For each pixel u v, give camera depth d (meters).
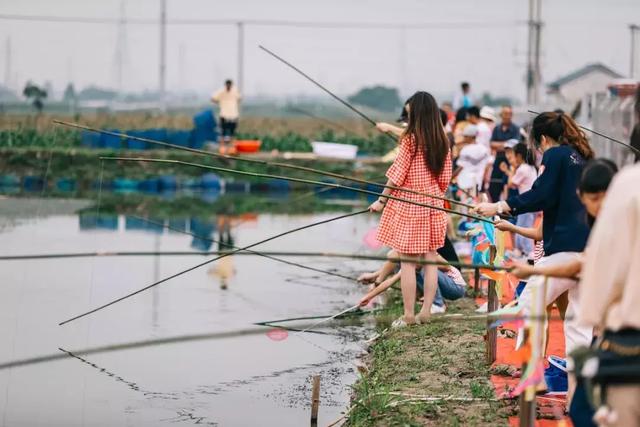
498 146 26.36
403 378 12.84
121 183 44.81
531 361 8.94
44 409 12.38
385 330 15.62
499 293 12.91
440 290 16.39
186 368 14.40
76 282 21.02
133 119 55.41
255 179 45.25
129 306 18.64
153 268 23.30
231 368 14.41
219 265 24.16
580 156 10.75
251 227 31.77
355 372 14.34
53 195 40.25
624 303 7.25
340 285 21.53
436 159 14.73
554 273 8.91
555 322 15.80
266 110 68.69
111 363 14.51
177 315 17.92
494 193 23.22
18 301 18.78
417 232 14.87
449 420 10.80
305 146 53.25
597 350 7.54
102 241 27.30
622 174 7.42
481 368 12.99
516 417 10.91
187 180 45.56
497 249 14.54
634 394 7.29
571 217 10.48
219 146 47.50
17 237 27.48
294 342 16.06
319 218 35.03
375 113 71.56
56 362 14.49
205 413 12.30
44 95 58.47
